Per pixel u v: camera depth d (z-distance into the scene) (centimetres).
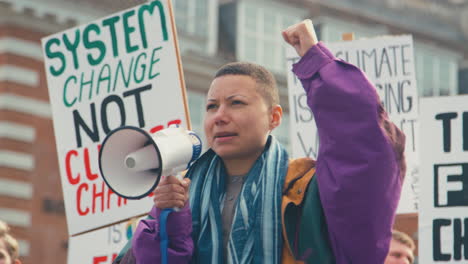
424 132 629
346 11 2447
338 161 348
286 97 2300
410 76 753
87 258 745
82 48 593
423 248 614
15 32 1819
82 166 579
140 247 354
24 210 1775
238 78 373
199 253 363
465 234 610
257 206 362
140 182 341
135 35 575
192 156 351
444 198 618
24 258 1752
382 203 345
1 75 1806
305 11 2395
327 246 357
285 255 359
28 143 1803
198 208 375
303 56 363
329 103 351
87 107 586
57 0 1859
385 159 344
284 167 370
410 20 2575
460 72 2667
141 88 570
